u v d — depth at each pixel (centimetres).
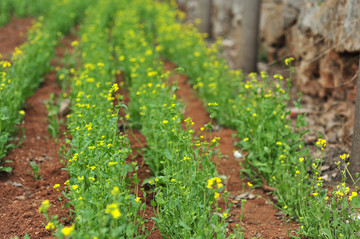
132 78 724
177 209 390
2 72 547
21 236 387
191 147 425
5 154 498
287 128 521
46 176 496
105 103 555
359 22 573
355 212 385
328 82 666
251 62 843
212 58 823
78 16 1385
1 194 443
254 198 488
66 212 420
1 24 1244
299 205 431
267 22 880
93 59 776
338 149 553
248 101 607
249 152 539
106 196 363
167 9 1355
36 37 850
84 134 442
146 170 508
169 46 1006
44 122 651
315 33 681
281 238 406
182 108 546
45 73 850
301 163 459
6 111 520
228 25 1178
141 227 398
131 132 599
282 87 751
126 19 1164
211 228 361
